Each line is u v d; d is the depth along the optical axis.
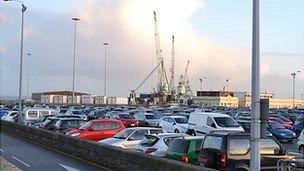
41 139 28.56
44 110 45.78
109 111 56.38
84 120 33.00
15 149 25.03
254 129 9.41
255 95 9.55
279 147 13.28
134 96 138.62
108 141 21.73
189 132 32.69
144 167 14.04
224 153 12.80
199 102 157.12
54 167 17.72
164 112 61.56
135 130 21.75
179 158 14.75
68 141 23.05
